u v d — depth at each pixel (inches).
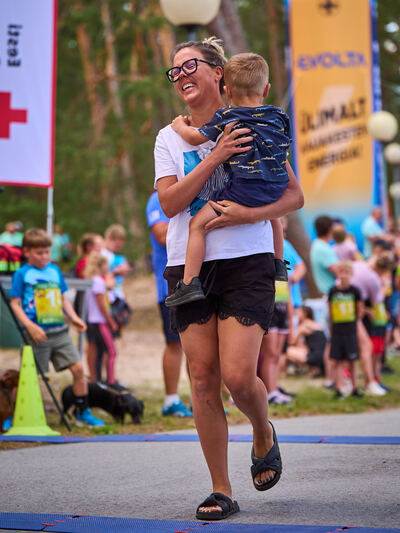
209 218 195.0
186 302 193.3
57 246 1255.5
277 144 198.7
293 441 306.5
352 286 514.9
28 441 334.0
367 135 885.8
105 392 396.8
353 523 185.6
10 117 456.1
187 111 220.5
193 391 201.9
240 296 194.2
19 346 536.7
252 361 193.3
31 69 458.6
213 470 202.4
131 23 1560.0
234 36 1030.4
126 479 250.2
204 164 195.0
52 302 386.6
